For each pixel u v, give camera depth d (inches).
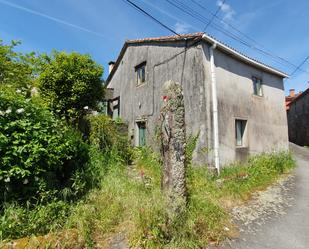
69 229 124.3
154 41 364.8
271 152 378.3
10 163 125.5
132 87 427.8
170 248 118.4
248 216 175.3
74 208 143.1
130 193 169.0
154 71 365.7
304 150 569.0
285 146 424.2
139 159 286.8
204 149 261.7
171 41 330.3
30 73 370.9
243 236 145.0
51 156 142.3
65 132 173.5
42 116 157.8
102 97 371.6
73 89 319.6
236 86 330.6
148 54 386.6
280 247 133.6
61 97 323.6
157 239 122.0
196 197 163.3
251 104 355.6
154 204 137.9
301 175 311.1
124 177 205.6
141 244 120.4
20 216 119.9
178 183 143.6
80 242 118.3
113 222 140.9
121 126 419.2
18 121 136.4
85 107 322.0
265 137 375.2
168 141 150.0
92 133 278.8
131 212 143.8
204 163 268.7
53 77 320.5
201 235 135.2
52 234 117.6
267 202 206.2
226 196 205.0
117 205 153.2
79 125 307.9
